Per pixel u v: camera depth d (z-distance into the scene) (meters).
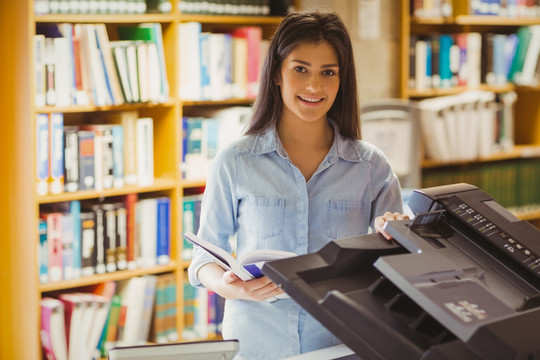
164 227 3.65
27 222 3.29
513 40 4.82
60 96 3.25
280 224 1.86
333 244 1.38
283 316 1.83
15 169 3.34
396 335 1.18
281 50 1.82
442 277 1.25
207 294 3.77
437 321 1.23
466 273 1.31
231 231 1.95
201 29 3.96
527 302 1.26
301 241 1.87
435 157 4.43
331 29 1.80
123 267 3.53
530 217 5.08
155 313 3.64
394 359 1.18
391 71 4.33
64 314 3.40
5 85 3.35
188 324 3.75
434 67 4.47
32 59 3.15
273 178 1.87
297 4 3.97
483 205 1.54
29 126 3.20
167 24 3.59
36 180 3.23
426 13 4.39
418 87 4.42
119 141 3.45
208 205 1.92
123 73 3.38
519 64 4.81
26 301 3.36
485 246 1.46
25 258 3.34
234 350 1.44
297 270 1.30
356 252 1.37
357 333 1.19
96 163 3.39
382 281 1.31
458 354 1.14
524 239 1.43
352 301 1.20
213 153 3.76
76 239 3.38
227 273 1.70
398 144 3.99
